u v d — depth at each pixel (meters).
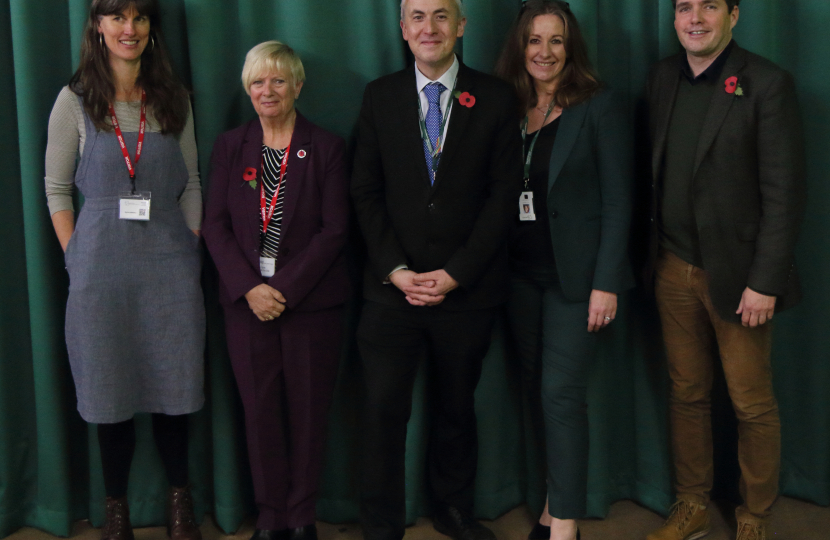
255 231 2.01
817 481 2.35
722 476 2.43
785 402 2.37
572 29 1.96
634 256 2.34
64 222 2.04
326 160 2.05
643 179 2.28
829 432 2.32
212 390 2.29
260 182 2.03
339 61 2.25
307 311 2.03
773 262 1.82
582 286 1.99
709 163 1.90
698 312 2.06
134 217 1.99
